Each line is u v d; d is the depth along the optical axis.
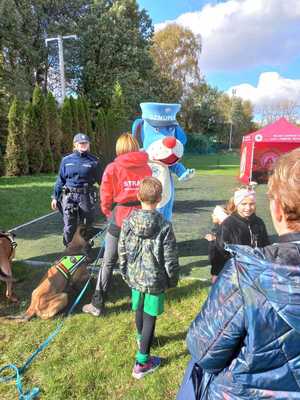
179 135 5.62
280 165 1.18
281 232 1.19
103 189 3.66
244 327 1.10
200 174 20.28
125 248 2.91
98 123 22.25
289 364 1.06
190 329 1.26
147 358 2.90
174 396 2.68
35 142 16.22
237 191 3.55
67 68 30.03
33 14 27.59
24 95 20.34
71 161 5.05
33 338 3.43
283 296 1.01
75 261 3.94
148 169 3.69
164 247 2.81
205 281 4.64
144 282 2.82
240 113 66.56
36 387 2.79
